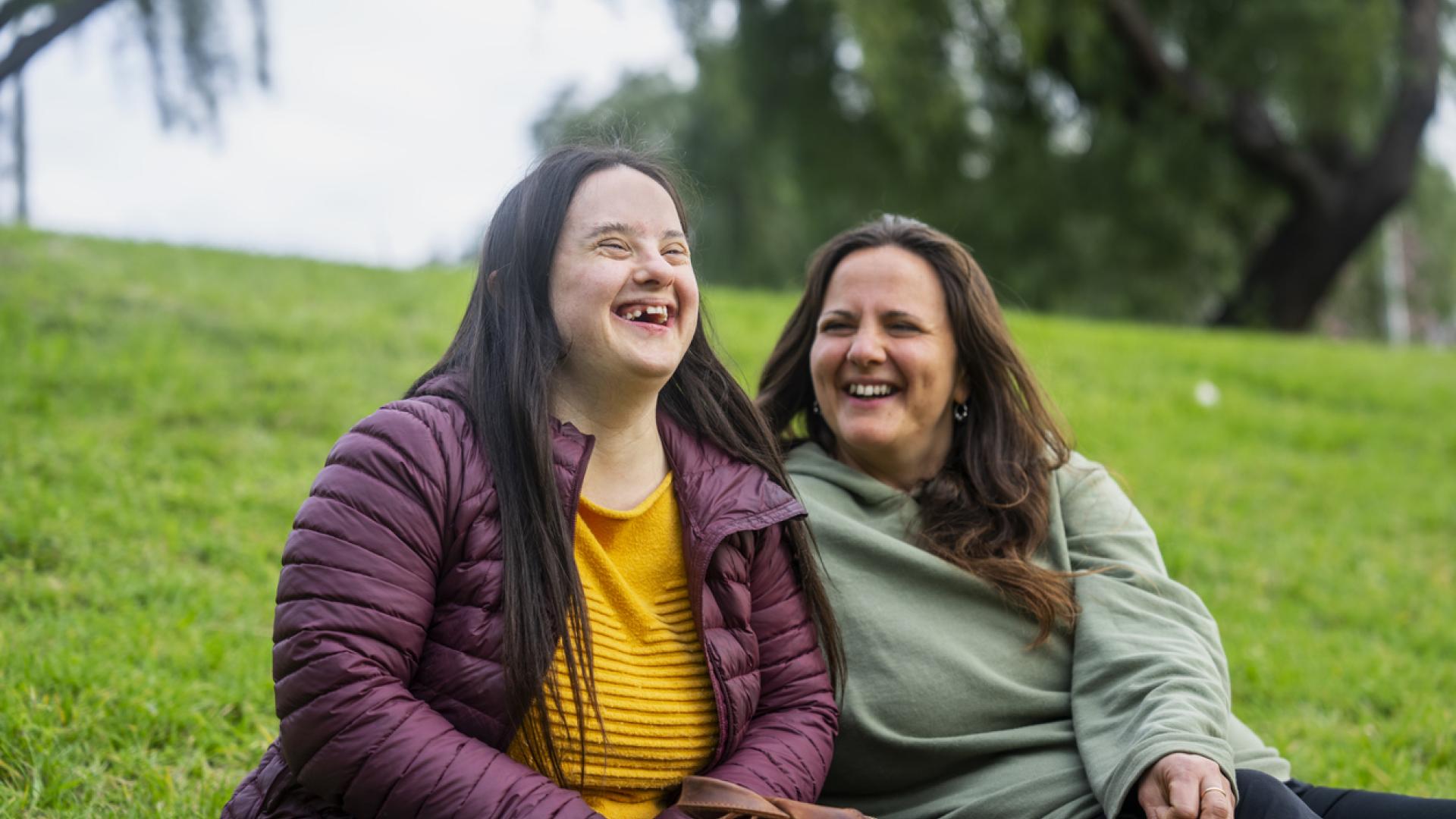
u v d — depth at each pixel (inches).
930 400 122.1
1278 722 166.9
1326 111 745.6
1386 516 284.7
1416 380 441.7
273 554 188.7
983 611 114.7
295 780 84.5
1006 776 106.8
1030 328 461.7
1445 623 215.8
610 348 89.5
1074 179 792.3
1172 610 113.1
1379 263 971.3
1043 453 124.0
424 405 88.2
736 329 397.1
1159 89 755.4
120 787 117.3
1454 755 158.2
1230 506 279.4
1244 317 816.3
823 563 114.0
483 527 86.1
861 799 111.8
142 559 177.5
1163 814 93.6
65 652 138.0
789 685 99.3
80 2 312.7
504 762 81.9
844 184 824.9
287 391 279.1
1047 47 732.0
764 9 769.6
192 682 138.8
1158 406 361.1
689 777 88.9
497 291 92.5
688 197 106.3
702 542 93.4
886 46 639.1
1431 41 762.8
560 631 85.4
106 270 357.1
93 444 224.7
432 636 85.8
